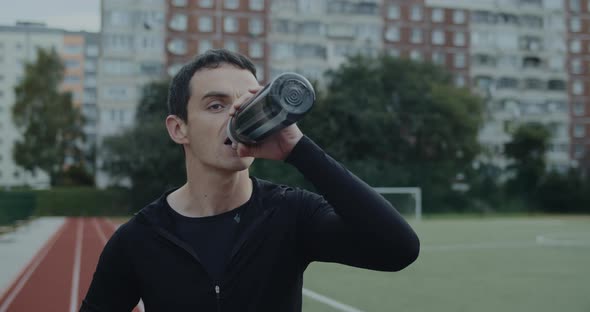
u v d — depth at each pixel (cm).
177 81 172
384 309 741
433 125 3969
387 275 1046
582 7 5900
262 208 171
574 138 5816
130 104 4712
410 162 3988
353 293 855
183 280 163
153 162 3362
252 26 5022
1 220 1773
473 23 5619
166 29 4806
